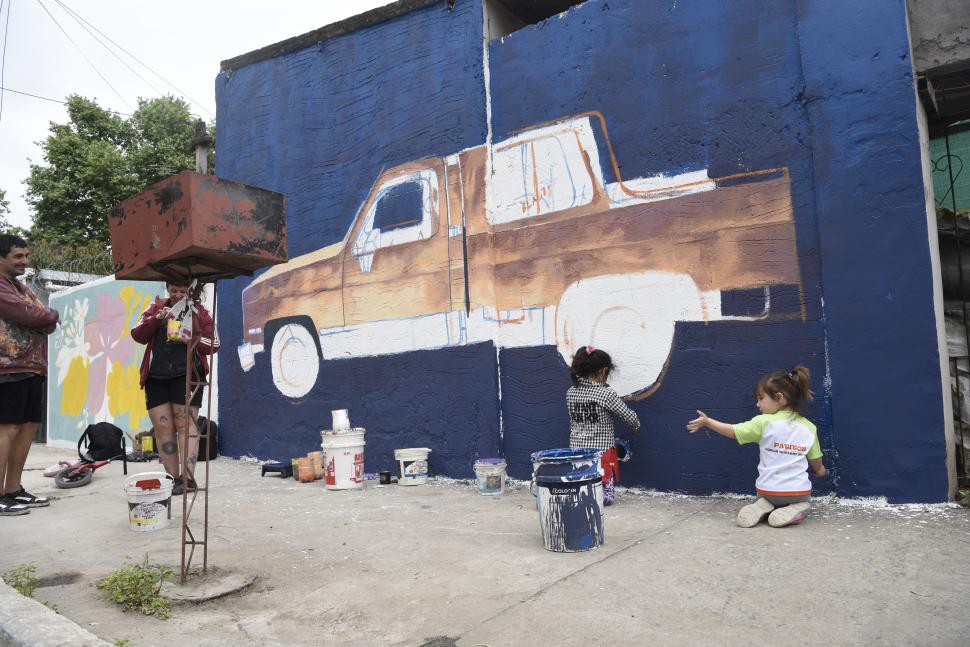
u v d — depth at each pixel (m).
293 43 7.17
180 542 4.00
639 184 4.91
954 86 4.20
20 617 2.57
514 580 3.08
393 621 2.67
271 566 3.47
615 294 4.97
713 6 4.66
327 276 6.82
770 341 4.35
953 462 4.10
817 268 4.21
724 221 4.55
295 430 7.05
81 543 4.02
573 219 5.20
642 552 3.40
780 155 4.36
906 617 2.45
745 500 4.38
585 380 4.71
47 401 11.80
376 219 6.42
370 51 6.57
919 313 3.87
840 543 3.34
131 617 2.79
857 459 4.02
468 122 5.80
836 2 4.17
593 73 5.15
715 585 2.88
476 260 5.67
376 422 6.32
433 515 4.51
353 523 4.38
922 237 3.88
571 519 3.47
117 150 23.14
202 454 7.63
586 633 2.45
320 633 2.59
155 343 5.38
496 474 5.12
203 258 3.23
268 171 7.46
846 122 4.11
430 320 5.96
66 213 22.62
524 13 6.22
